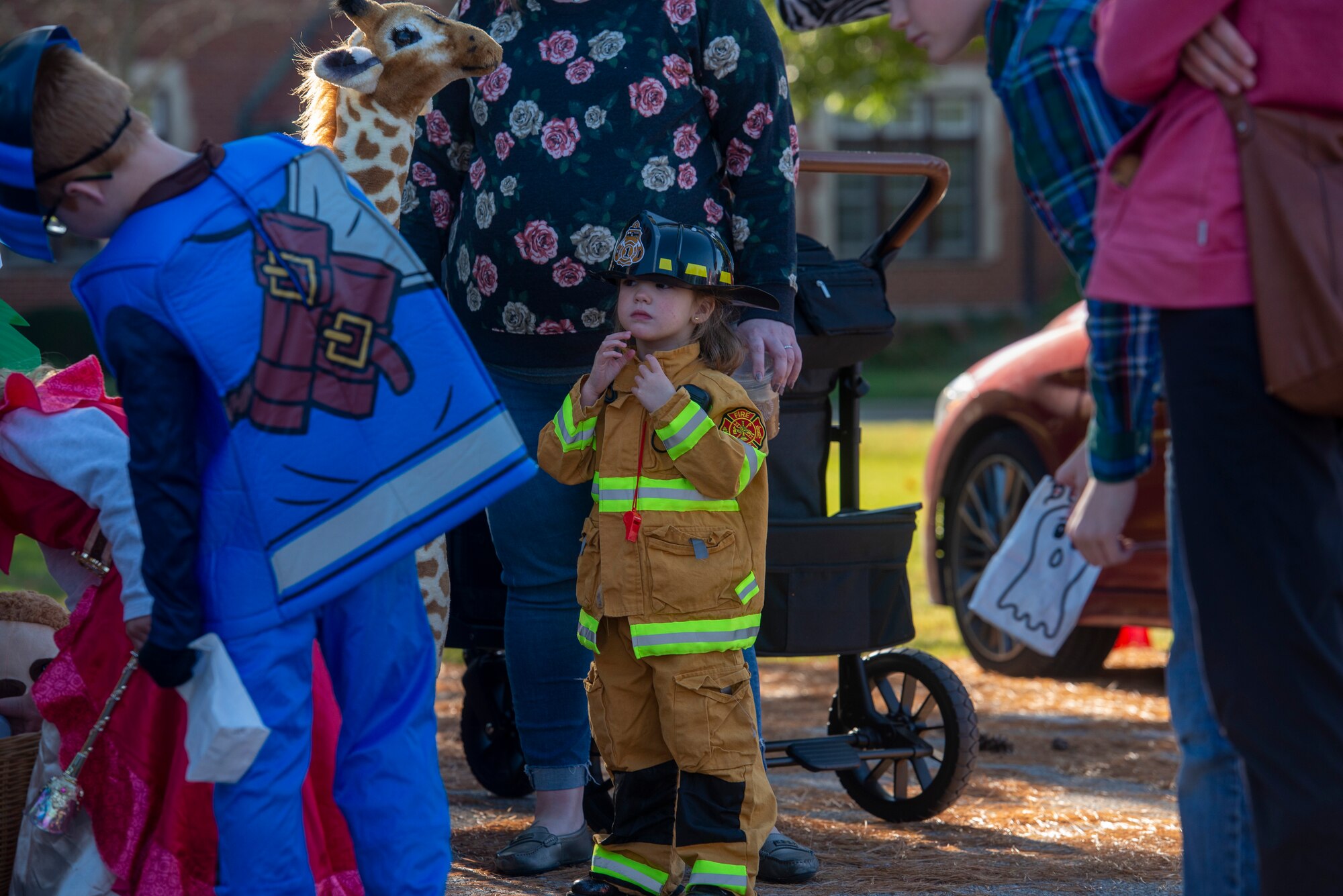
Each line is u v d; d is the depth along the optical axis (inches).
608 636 217.9
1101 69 152.6
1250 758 148.2
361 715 181.3
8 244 172.7
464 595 277.7
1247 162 145.6
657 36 232.4
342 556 172.2
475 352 181.2
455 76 241.9
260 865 171.5
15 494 197.6
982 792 311.7
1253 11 145.9
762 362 226.5
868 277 278.1
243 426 167.6
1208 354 147.5
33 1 1316.4
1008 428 467.8
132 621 175.9
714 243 216.2
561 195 232.1
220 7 1503.4
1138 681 454.0
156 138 173.2
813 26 191.5
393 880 178.2
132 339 163.6
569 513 243.6
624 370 219.6
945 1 172.1
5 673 226.8
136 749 186.4
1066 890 235.9
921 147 1978.3
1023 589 414.9
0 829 201.2
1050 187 163.0
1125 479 162.7
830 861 255.9
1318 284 142.3
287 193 174.7
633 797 220.1
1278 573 145.6
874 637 271.9
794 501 274.5
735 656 213.6
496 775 300.0
